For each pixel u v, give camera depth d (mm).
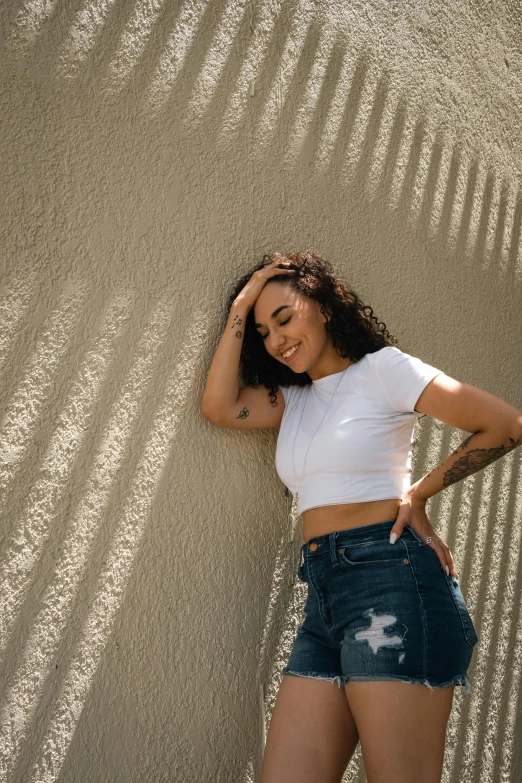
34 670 1625
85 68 1771
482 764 2750
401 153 2623
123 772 1759
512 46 3230
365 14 2527
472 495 2797
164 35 1938
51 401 1678
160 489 1879
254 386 2080
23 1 1665
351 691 1713
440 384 1798
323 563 1821
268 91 2195
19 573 1610
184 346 1950
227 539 2018
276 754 1774
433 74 2789
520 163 3225
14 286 1626
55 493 1676
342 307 1993
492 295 3008
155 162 1903
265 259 2105
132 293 1840
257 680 2062
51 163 1700
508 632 2924
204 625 1947
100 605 1745
